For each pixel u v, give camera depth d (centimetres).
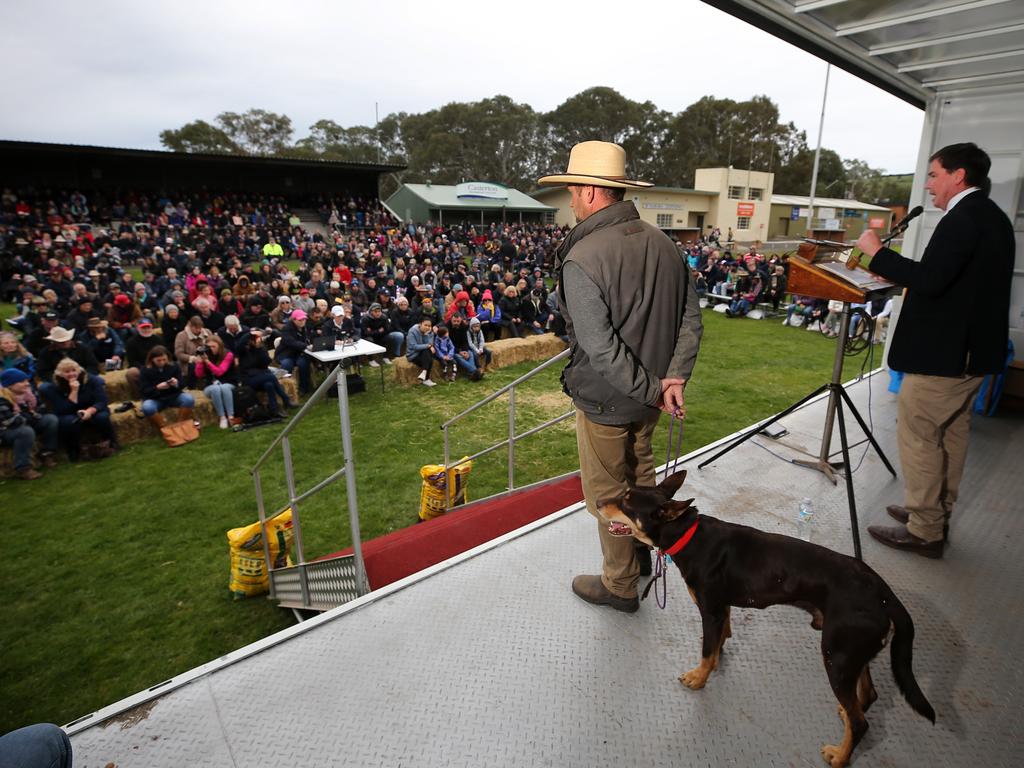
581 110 6812
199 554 475
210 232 2559
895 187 7719
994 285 223
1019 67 370
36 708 326
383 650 197
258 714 171
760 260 1728
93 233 2438
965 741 165
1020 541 264
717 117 6800
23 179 2703
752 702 178
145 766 155
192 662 359
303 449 688
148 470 634
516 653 196
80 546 488
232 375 779
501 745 163
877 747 164
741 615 218
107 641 378
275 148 7319
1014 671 190
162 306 1210
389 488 582
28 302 1106
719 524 174
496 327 1260
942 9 263
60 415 651
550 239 3272
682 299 192
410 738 165
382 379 912
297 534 339
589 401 189
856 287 260
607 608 217
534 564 244
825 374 978
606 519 184
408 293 1523
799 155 7125
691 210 4522
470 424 775
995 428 404
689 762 159
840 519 284
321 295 1349
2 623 396
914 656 196
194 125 6762
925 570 243
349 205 3456
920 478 245
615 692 181
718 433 707
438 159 6875
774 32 295
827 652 154
